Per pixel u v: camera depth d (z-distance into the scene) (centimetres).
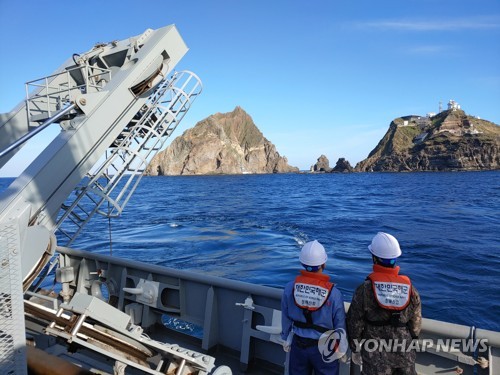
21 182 383
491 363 275
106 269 583
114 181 538
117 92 486
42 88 572
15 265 254
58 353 438
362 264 1281
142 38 576
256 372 418
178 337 501
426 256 1422
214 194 6631
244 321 425
